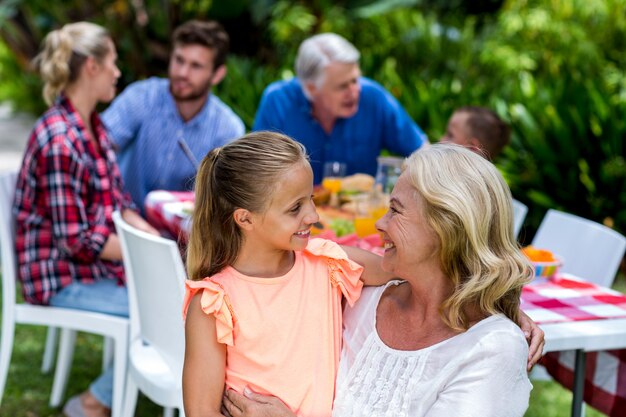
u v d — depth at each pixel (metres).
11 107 12.77
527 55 8.05
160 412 3.64
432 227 1.69
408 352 1.75
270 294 1.82
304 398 1.82
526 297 2.59
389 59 8.30
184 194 3.68
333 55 3.79
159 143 4.08
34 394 3.79
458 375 1.68
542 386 4.02
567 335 2.27
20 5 8.95
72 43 3.24
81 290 3.20
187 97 3.98
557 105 6.06
